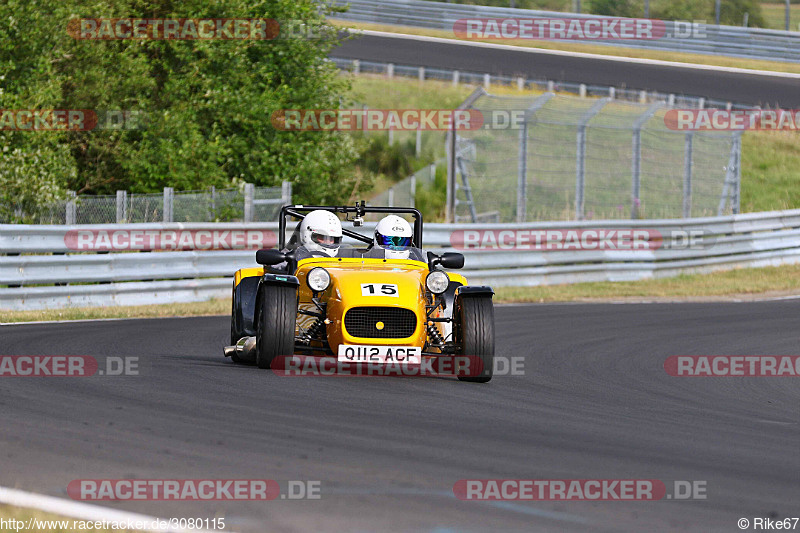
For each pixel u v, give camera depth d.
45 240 56.62
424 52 154.12
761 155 133.62
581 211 88.06
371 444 23.22
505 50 159.50
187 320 52.47
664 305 66.94
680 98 129.88
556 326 54.03
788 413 31.33
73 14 73.31
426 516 17.67
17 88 71.25
